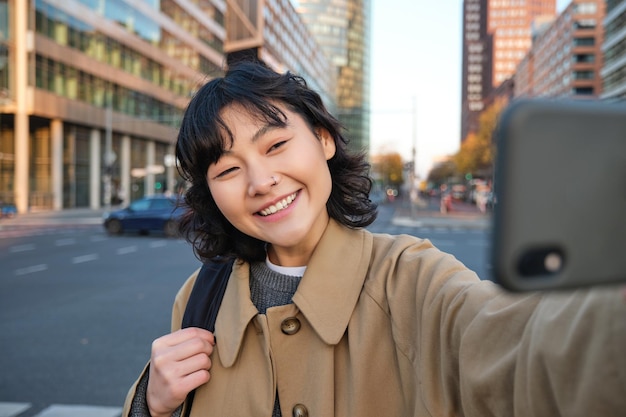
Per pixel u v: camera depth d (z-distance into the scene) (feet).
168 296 22.90
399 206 163.53
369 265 3.37
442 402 2.53
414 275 3.05
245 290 3.59
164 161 143.95
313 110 3.40
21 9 91.61
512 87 355.56
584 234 0.99
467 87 499.51
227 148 3.17
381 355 2.99
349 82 340.80
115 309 20.30
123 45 117.91
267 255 3.87
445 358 2.47
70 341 15.94
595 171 1.01
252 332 3.46
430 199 250.78
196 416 3.42
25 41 91.91
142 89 126.11
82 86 105.60
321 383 3.03
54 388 12.19
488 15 453.58
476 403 2.08
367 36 374.22
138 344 15.64
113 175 119.14
